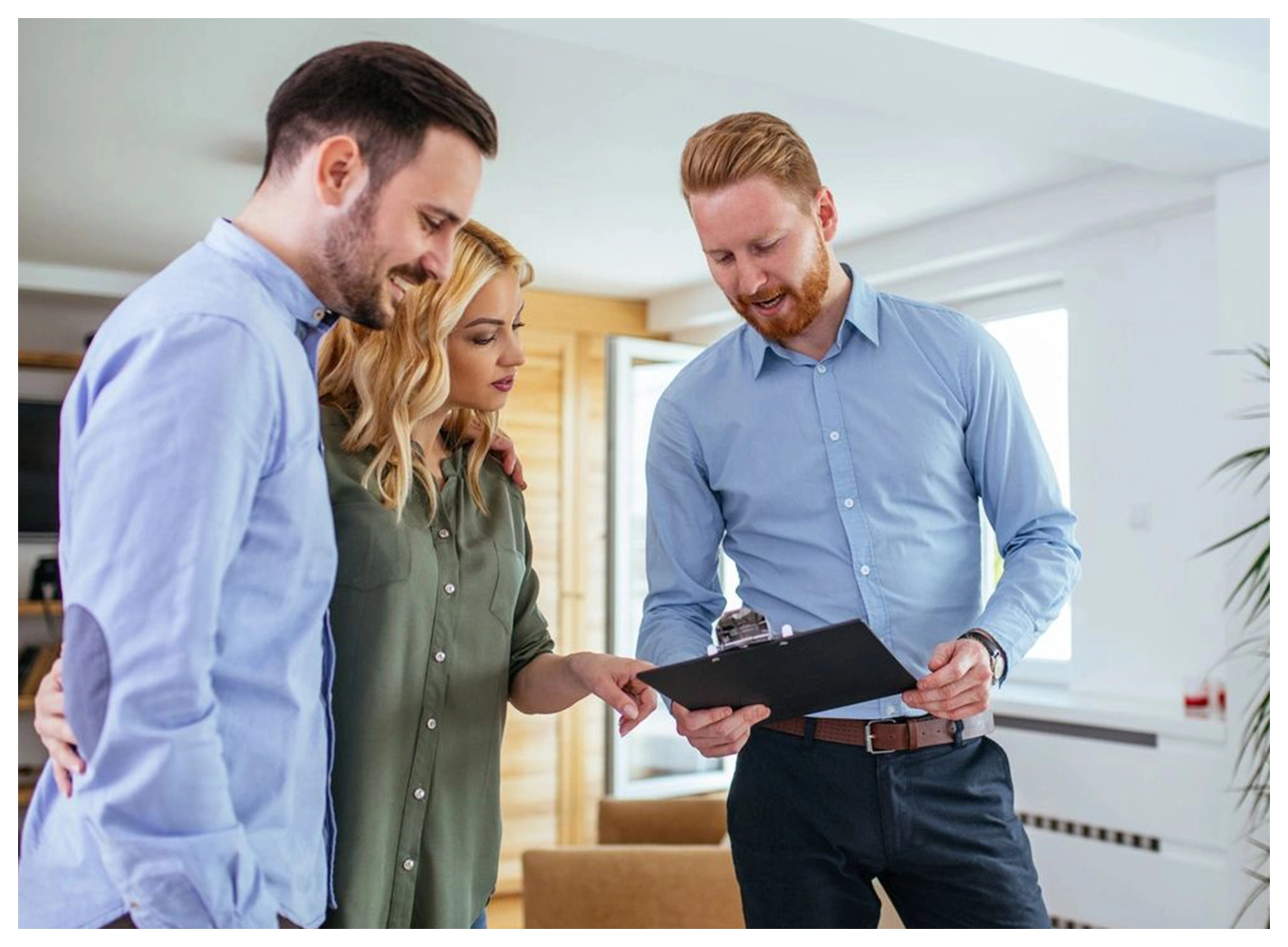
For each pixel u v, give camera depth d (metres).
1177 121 3.18
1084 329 4.31
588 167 3.98
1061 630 4.56
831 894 2.02
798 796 2.00
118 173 3.95
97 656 1.17
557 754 5.88
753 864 2.04
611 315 5.99
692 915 3.12
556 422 5.89
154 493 1.17
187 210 4.36
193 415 1.20
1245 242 3.55
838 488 2.06
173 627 1.16
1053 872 4.01
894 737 1.96
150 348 1.21
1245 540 3.52
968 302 4.88
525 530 1.85
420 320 1.62
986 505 2.12
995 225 4.39
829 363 2.09
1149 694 4.11
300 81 1.33
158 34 2.94
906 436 2.04
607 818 3.91
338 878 1.52
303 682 1.34
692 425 2.18
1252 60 3.16
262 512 1.28
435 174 1.33
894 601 2.03
